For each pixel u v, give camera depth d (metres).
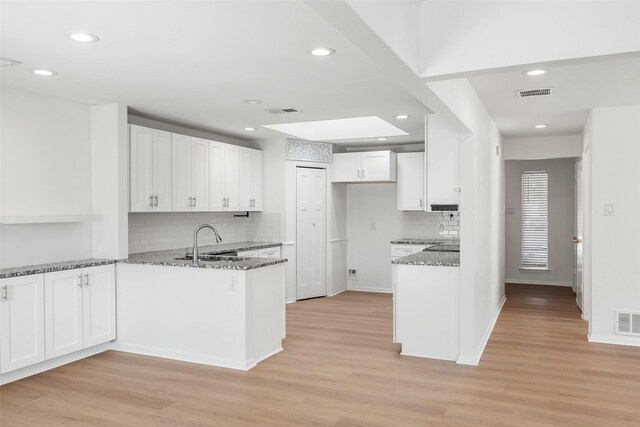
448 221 7.61
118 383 3.79
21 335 3.81
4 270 3.89
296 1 2.37
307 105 4.78
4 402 3.43
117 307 4.67
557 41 2.46
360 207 8.18
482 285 4.82
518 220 8.88
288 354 4.55
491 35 2.58
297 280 7.27
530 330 5.49
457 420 3.13
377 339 5.08
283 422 3.11
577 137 6.93
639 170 4.85
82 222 4.67
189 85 3.99
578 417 3.16
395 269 4.57
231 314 4.17
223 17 2.57
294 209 7.20
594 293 4.99
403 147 7.84
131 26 2.70
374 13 2.01
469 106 4.06
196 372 4.04
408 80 2.75
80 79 3.79
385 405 3.37
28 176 4.18
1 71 3.56
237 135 6.70
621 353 4.58
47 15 2.54
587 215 5.67
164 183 5.21
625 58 2.44
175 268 4.41
